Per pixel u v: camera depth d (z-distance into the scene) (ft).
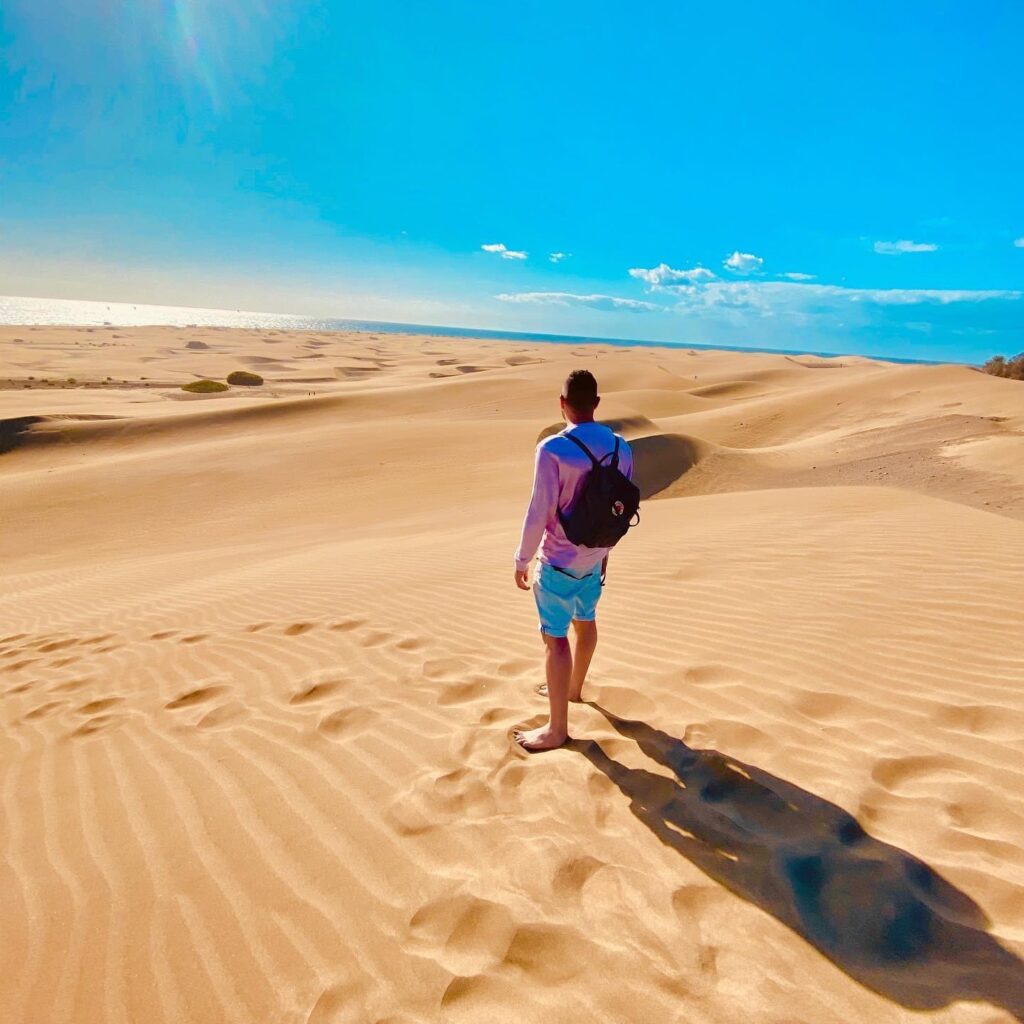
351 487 66.39
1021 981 5.89
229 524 56.75
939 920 6.63
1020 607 13.99
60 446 98.78
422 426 92.12
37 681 16.12
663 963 6.32
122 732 12.26
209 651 16.49
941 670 11.57
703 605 15.87
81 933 7.22
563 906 7.08
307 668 14.43
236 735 11.53
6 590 35.27
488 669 13.37
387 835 8.44
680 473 76.02
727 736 10.15
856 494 30.53
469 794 9.15
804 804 8.48
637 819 8.41
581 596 10.19
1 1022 6.22
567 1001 5.99
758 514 27.81
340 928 7.02
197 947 6.91
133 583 31.07
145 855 8.45
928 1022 5.56
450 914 7.07
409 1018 5.96
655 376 207.51
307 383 209.87
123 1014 6.22
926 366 149.69
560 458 9.20
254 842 8.51
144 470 72.08
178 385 203.62
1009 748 9.24
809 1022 5.63
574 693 11.69
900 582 16.20
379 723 11.41
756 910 6.89
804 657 12.49
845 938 6.50
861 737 9.83
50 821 9.41
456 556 25.75
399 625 16.62
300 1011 6.12
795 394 139.03
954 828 7.84
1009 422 83.97
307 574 25.52
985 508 51.44
